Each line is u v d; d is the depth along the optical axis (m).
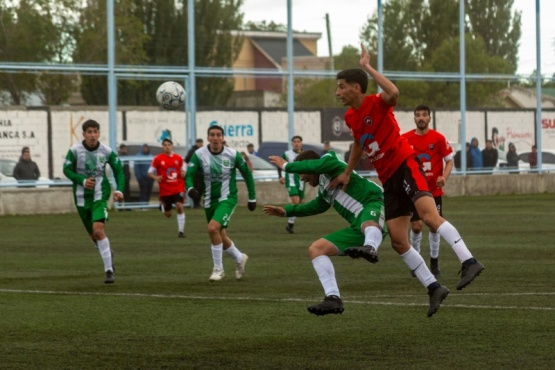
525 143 49.41
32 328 12.29
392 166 11.03
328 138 43.84
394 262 19.44
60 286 16.56
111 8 37.16
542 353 10.28
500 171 47.75
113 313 13.44
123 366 10.02
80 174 17.33
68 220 33.03
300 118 43.19
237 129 41.50
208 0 43.16
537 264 18.78
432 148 18.28
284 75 41.59
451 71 51.19
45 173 36.53
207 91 46.31
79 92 41.62
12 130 35.81
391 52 50.03
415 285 16.03
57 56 41.97
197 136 40.53
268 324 12.38
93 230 17.16
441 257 20.64
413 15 50.38
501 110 48.78
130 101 41.75
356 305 13.77
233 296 15.08
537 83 48.84
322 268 11.16
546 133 50.12
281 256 21.12
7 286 16.59
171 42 42.19
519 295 14.52
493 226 28.34
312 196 42.50
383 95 10.87
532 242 23.38
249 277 17.56
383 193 11.43
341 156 44.09
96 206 17.27
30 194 36.09
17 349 10.93
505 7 58.09
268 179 41.31
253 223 31.11
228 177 17.78
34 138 36.28
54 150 36.72
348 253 10.93
